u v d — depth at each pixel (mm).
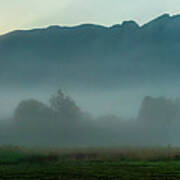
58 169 56750
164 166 60031
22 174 52125
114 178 48312
